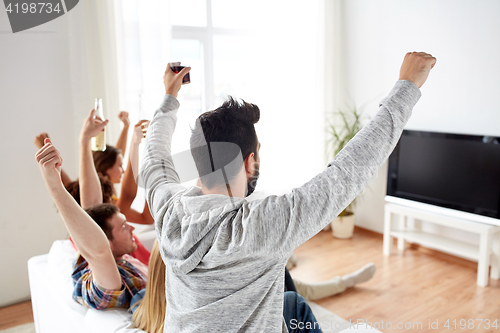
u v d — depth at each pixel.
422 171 3.20
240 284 0.71
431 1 3.13
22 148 2.58
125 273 1.48
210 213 0.71
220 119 0.75
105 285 1.38
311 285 2.56
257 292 0.72
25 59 2.52
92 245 1.27
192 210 0.74
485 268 2.72
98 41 2.64
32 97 2.57
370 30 3.59
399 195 3.38
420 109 3.30
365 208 3.88
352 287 2.75
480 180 2.85
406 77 0.72
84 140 1.66
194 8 2.87
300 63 3.37
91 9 2.61
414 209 3.18
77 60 2.61
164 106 0.96
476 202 2.88
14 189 2.58
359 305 2.50
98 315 1.39
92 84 2.68
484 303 2.50
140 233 2.30
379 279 2.87
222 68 2.91
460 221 2.86
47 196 2.70
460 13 2.96
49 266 1.78
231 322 0.73
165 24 2.73
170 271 0.79
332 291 2.59
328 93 3.79
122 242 1.58
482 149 2.82
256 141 0.79
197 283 0.73
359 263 3.15
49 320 1.77
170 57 2.76
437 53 3.14
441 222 2.98
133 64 2.69
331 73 3.78
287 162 1.41
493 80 2.82
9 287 2.63
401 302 2.53
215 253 0.68
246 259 0.68
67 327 1.56
